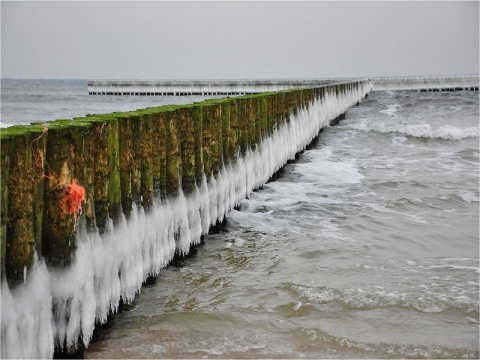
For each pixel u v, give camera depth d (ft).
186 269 23.34
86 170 15.62
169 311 19.25
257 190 37.58
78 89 344.08
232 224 30.30
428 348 16.94
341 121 97.91
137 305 19.62
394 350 16.83
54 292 14.73
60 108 150.71
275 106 42.78
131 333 17.61
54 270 14.73
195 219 25.30
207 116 26.86
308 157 54.85
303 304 19.94
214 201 27.76
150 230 20.71
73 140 14.88
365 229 29.94
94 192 16.71
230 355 16.42
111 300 17.65
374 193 38.60
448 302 19.94
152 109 23.25
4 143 12.26
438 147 61.82
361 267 23.88
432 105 137.69
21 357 13.05
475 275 22.88
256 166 36.42
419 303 19.86
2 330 12.51
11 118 110.01
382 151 59.31
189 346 16.90
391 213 33.32
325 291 20.98
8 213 12.81
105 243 17.02
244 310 19.48
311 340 17.39
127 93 226.58
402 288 21.39
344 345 17.10
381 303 19.92
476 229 29.89
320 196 37.58
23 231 13.14
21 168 12.92
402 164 50.55
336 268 23.77
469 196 37.45
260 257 25.18
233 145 31.27
